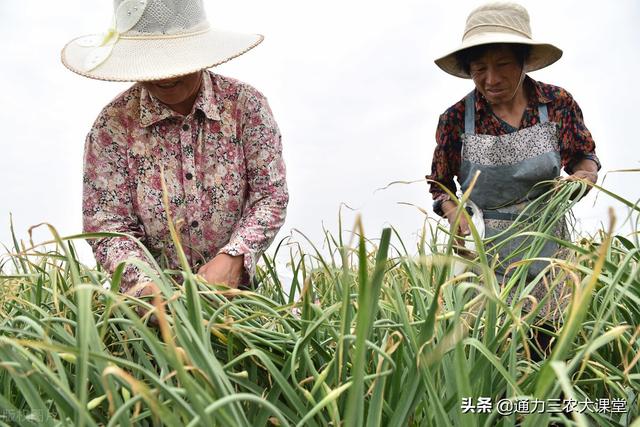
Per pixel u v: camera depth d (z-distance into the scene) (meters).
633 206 1.50
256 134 2.09
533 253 1.66
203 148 2.08
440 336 1.35
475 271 2.13
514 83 2.47
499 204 2.53
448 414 1.25
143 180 2.08
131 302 1.42
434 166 2.72
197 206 2.07
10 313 1.66
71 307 1.44
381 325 1.34
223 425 0.99
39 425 1.07
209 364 1.05
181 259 1.18
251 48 2.01
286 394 1.21
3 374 1.30
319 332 1.56
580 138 2.56
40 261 2.11
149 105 2.05
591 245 1.73
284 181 2.13
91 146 2.08
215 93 2.09
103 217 2.06
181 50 1.93
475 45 2.39
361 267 0.95
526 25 2.50
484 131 2.59
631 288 1.41
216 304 1.57
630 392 1.51
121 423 1.07
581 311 0.96
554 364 0.82
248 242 1.97
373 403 1.14
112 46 1.95
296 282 1.93
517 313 1.33
